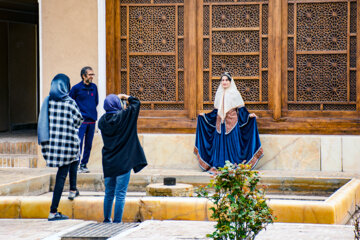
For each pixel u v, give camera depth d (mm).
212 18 10539
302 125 10266
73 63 10445
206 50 10555
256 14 10422
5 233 5590
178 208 6664
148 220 6285
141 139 10375
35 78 15016
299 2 10320
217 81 10539
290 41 10383
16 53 14391
